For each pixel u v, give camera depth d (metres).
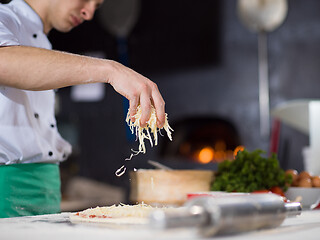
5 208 1.60
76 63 1.29
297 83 5.48
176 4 5.68
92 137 5.78
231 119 5.57
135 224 1.02
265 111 5.48
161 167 1.85
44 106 1.82
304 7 5.45
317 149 2.57
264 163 1.78
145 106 1.22
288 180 1.86
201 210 0.71
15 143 1.64
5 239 0.81
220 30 5.59
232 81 5.57
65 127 5.84
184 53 5.68
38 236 0.84
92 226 1.01
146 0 5.75
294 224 1.05
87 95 5.80
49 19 1.86
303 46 5.46
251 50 5.54
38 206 1.70
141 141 1.32
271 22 4.77
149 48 5.77
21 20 1.73
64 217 1.24
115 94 5.72
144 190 1.78
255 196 0.86
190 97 5.66
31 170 1.69
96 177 5.71
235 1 5.55
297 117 2.93
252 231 0.85
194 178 1.78
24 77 1.28
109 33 5.81
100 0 1.89
